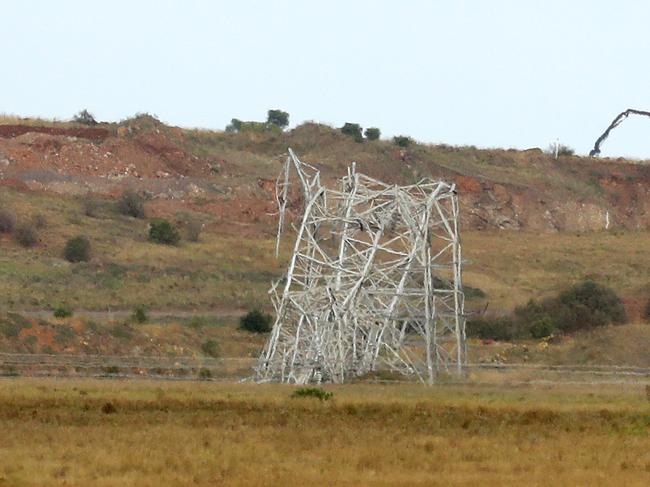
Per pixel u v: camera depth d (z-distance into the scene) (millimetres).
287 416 126375
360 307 186375
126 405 131875
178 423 119125
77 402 133250
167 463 91000
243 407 133250
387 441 106938
